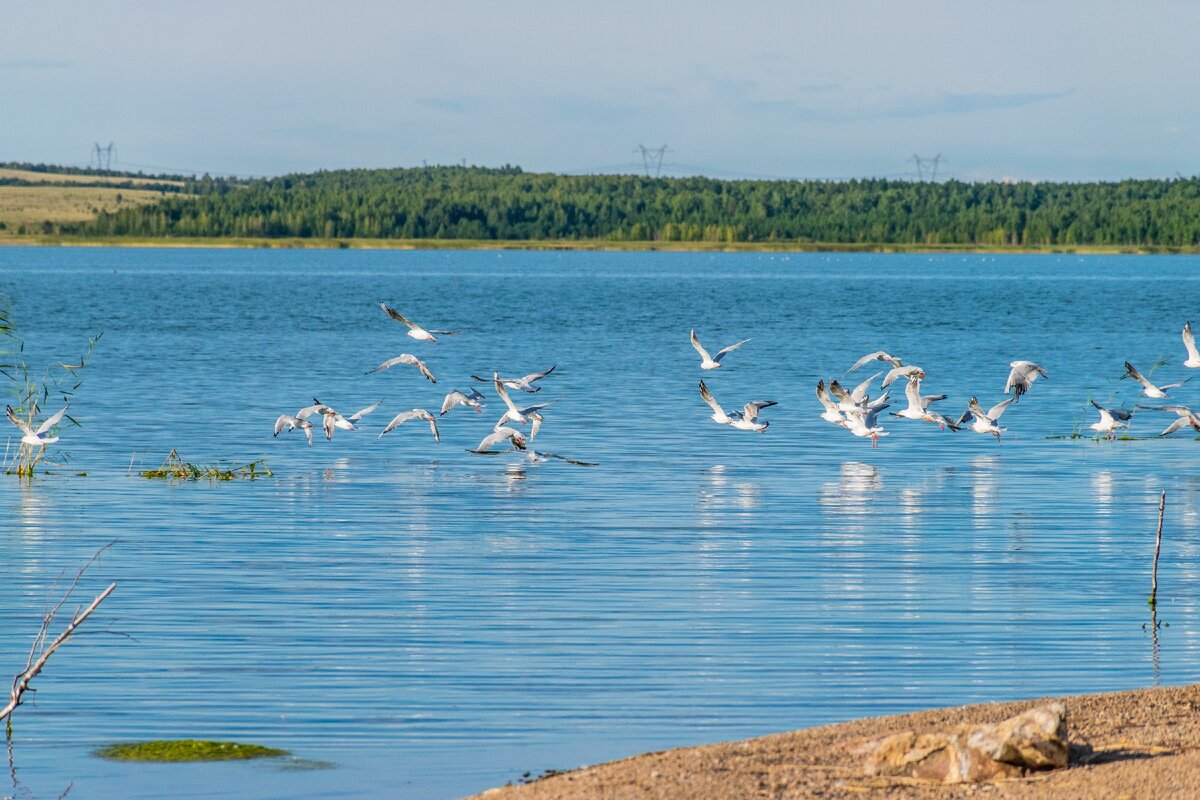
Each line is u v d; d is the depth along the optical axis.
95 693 19.66
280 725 18.42
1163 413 54.88
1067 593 25.56
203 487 36.38
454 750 17.56
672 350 84.06
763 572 27.06
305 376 66.19
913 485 37.50
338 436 46.25
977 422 39.28
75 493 35.25
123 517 32.16
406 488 36.53
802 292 164.12
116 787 16.34
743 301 143.75
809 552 28.95
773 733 18.09
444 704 19.23
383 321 109.31
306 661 21.08
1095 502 35.03
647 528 31.34
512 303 138.25
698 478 38.47
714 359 39.81
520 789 15.16
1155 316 119.69
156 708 19.06
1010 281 199.62
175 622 23.22
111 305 125.31
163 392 58.28
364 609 24.08
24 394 56.25
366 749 17.59
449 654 21.45
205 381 62.97
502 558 28.16
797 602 24.77
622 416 52.38
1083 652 21.80
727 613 23.95
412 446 44.34
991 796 14.32
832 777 15.12
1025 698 19.59
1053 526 31.89
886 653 21.67
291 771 16.84
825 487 37.12
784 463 41.31
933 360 77.50
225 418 50.19
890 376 40.69
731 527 31.52
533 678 20.31
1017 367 36.34
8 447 42.16
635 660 21.22
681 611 24.06
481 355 80.38
